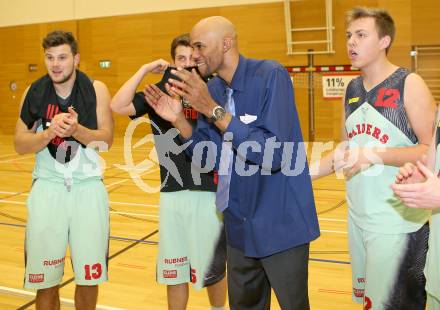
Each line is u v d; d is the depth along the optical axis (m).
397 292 1.95
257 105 1.77
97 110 2.39
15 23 12.74
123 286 3.29
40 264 2.32
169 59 11.55
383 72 2.00
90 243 2.35
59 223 2.34
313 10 10.04
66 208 2.34
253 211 1.84
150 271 3.57
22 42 12.73
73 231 2.36
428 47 9.48
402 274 1.94
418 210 1.94
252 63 1.83
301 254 1.87
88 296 2.45
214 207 2.50
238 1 10.68
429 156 1.74
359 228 2.06
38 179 2.39
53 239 2.33
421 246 1.95
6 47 12.91
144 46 11.73
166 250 2.53
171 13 11.36
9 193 6.22
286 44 10.39
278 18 10.39
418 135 1.90
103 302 3.04
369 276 2.00
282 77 1.79
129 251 4.01
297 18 10.19
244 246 1.90
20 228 4.68
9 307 2.93
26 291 3.18
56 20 12.36
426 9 9.40
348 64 9.94
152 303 3.03
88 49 12.23
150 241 4.27
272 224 1.83
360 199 2.03
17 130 2.37
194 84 1.60
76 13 12.19
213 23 1.76
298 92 10.32
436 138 1.70
